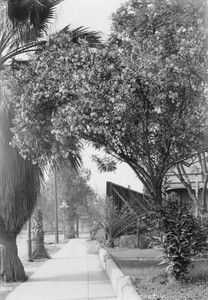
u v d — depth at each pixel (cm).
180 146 1031
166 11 1005
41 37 1378
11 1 1295
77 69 995
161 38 1005
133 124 1016
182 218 966
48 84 1012
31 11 1317
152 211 990
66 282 1230
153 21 1025
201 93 999
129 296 793
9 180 1179
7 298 1012
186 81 968
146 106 980
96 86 957
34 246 2030
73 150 1079
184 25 995
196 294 838
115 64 962
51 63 1018
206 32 975
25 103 1034
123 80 938
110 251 1873
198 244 971
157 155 1095
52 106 1036
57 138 998
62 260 1916
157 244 971
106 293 1033
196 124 1001
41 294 1049
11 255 1259
